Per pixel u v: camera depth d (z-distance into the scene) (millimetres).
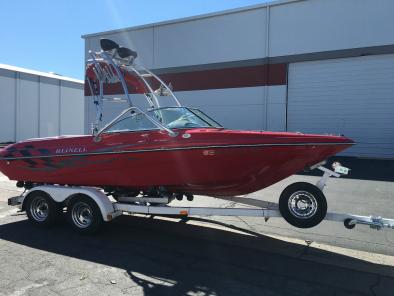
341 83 16266
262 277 4410
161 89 7605
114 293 3963
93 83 7215
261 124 17828
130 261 4895
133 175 5918
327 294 3994
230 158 5242
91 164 6168
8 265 4734
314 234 6066
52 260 4914
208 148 5270
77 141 6391
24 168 6824
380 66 15562
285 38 17156
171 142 5500
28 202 6562
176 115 5965
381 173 11750
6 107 29844
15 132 30500
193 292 4008
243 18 18094
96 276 4402
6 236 5992
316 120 16797
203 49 19125
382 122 15648
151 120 5789
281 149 5012
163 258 5016
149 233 6172
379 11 15359
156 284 4199
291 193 5059
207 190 5859
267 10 17438
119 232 6215
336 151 4941
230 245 5570
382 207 7617
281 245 5562
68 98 34812
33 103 31859
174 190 6070
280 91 17375
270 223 6668
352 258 5062
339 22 16062
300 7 16781
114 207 6098
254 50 17891
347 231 6188
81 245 5543
